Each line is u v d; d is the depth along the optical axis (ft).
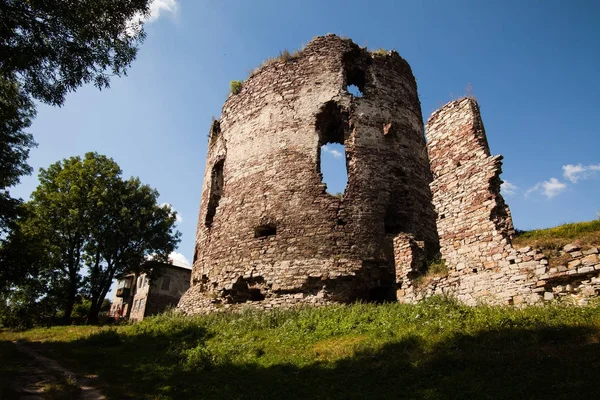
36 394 23.36
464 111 37.37
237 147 55.01
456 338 23.80
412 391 19.06
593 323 21.39
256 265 45.88
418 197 50.90
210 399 21.50
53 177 89.40
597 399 14.85
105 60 30.94
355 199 46.83
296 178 48.29
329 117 53.21
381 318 31.27
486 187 33.27
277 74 55.42
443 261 35.45
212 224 53.78
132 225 90.33
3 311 84.33
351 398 19.35
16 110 44.50
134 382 25.77
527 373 17.99
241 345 31.42
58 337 49.11
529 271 28.30
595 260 25.31
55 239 83.76
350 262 43.37
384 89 55.26
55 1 27.91
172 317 47.39
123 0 30.14
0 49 27.58
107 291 88.48
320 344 29.40
